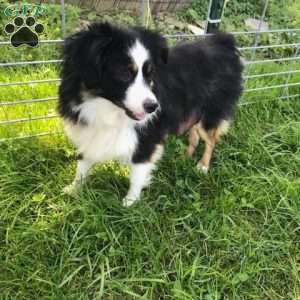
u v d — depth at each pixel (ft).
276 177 3.00
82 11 4.81
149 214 2.62
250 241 2.61
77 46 2.21
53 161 2.93
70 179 2.86
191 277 2.36
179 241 2.59
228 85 3.00
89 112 2.41
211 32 3.20
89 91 2.31
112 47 2.20
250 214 2.86
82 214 2.54
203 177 3.02
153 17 5.19
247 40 4.91
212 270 2.44
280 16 5.74
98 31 2.19
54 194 2.72
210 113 3.03
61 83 2.43
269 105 3.82
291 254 2.65
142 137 2.56
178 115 2.76
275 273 2.54
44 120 3.14
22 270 2.30
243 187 2.91
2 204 2.58
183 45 2.85
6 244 2.42
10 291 2.23
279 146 3.39
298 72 4.09
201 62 2.82
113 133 2.51
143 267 2.41
